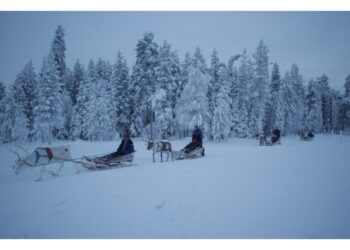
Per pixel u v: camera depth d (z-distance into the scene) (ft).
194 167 32.91
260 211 17.38
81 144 91.71
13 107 117.29
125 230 15.51
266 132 152.25
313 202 18.75
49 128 104.27
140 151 62.90
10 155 61.72
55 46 124.77
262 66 128.16
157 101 102.06
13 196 22.34
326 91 215.31
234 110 127.54
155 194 21.25
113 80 126.93
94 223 16.51
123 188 23.17
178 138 117.29
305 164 33.99
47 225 16.49
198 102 105.09
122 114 123.65
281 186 22.74
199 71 107.14
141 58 105.09
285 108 154.10
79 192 22.63
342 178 25.50
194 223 16.02
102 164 34.27
